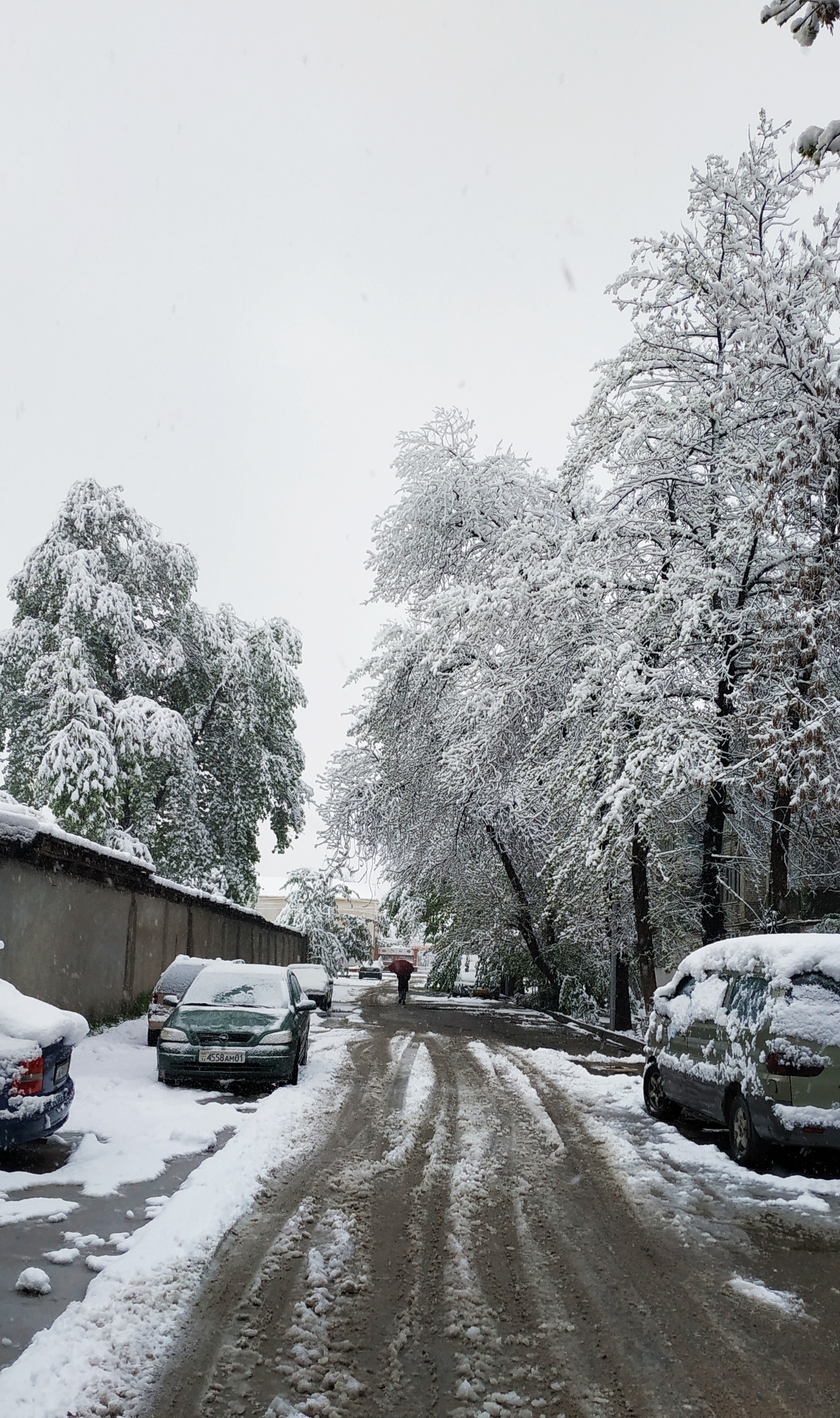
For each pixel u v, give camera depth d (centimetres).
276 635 3938
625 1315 507
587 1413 402
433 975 4712
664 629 1862
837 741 1512
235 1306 500
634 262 1802
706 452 1934
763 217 1761
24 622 3362
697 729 1716
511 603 1988
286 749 3925
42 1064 752
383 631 2856
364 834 3094
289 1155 857
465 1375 434
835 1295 544
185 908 2459
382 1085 1319
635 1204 736
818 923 1647
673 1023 1084
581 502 2297
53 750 2833
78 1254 568
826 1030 825
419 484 2602
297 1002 1366
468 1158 872
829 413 1488
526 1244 627
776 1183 812
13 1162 787
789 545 1764
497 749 2375
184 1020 1223
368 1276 555
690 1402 412
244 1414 391
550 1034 2372
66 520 3416
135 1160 798
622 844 1775
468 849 3078
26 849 1423
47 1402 387
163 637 3572
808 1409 406
